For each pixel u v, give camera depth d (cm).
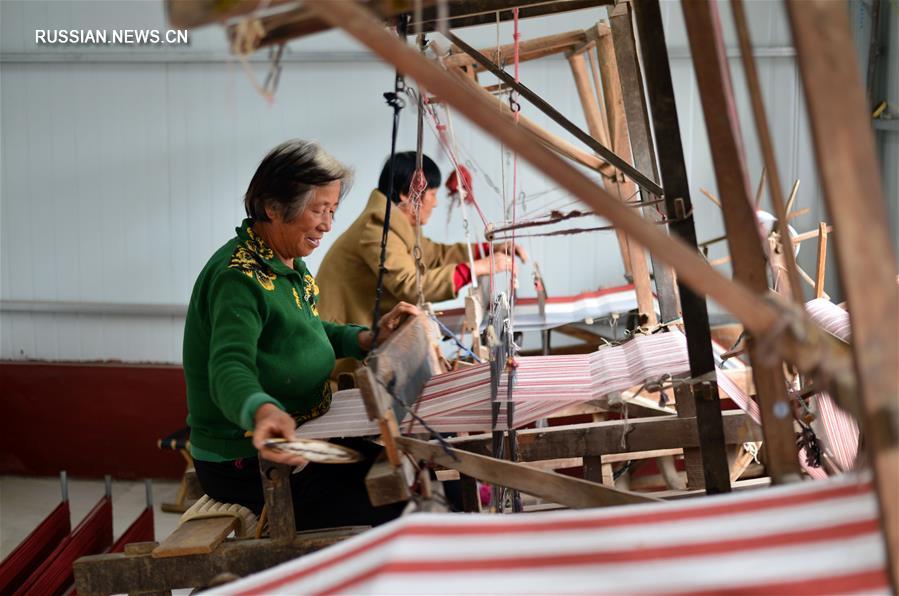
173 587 188
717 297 92
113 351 487
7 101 474
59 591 244
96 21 463
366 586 97
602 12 441
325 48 458
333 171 205
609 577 94
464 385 213
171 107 468
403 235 345
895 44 404
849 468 188
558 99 447
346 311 348
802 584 90
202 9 92
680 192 165
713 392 166
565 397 195
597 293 378
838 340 197
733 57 443
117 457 477
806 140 444
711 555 96
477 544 102
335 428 202
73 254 484
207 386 206
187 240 478
